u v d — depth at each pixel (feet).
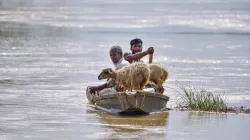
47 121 153.38
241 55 312.09
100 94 174.70
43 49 335.67
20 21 573.33
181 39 406.00
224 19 581.94
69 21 568.41
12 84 211.61
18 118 156.25
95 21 562.66
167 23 531.91
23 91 197.77
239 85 215.10
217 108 171.94
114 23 536.01
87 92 181.37
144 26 501.97
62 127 146.82
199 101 174.09
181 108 172.65
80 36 423.64
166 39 406.21
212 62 282.56
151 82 172.76
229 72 249.14
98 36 424.46
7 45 354.95
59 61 280.72
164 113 165.78
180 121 155.22
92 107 173.68
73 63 274.16
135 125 150.41
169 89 205.87
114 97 164.66
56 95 191.72
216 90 203.31
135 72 163.22
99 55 307.99
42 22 558.97
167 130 145.18
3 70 247.70
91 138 135.95
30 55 303.89
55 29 481.46
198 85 214.69
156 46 358.84
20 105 174.19
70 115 161.68
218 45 366.84
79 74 239.30
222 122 154.30
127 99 161.27
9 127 145.69
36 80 221.87
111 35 433.07
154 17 608.60
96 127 147.43
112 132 142.31
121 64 174.91
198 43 379.55
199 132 143.43
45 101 180.96
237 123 153.28
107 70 165.89
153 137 137.90
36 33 444.14
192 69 257.96
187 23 533.96
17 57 294.66
